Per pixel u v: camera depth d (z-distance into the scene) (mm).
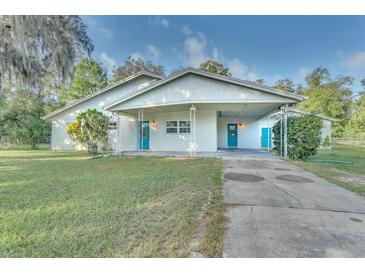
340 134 27297
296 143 9164
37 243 2418
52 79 18188
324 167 7434
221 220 3004
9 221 3000
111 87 14977
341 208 3477
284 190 4551
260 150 13531
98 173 6414
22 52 10938
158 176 5938
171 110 12547
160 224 2879
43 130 17891
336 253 2203
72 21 14023
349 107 29297
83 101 15398
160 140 13344
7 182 5309
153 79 14906
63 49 13125
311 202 3775
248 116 14812
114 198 4004
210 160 9141
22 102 17250
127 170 6891
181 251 2260
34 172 6605
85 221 2988
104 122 12688
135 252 2250
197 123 12359
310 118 9188
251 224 2869
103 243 2400
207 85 10086
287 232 2637
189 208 3467
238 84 9523
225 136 15289
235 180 5473
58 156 11133
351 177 5871
